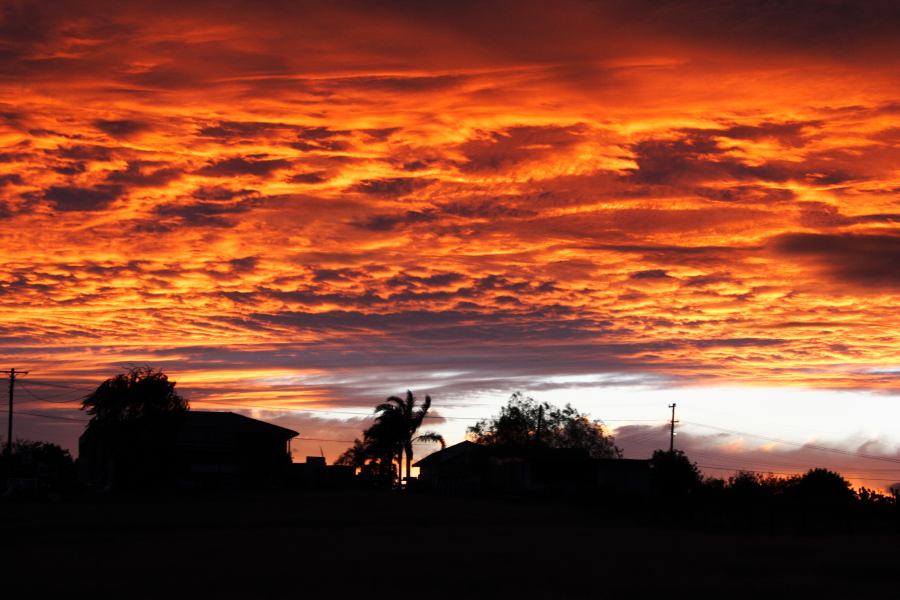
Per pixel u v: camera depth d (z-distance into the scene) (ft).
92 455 234.79
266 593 62.59
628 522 153.69
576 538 113.39
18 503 169.89
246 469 252.62
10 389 247.09
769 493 190.19
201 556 83.56
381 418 283.18
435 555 87.71
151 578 68.80
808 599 65.16
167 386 221.87
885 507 160.35
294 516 140.77
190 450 248.52
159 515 137.18
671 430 244.63
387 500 198.18
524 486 228.22
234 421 263.08
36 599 58.80
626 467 226.38
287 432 260.21
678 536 123.44
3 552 85.71
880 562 88.33
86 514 137.28
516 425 304.09
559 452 239.30
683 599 64.08
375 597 61.77
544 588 67.36
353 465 305.73
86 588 63.52
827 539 124.36
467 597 62.54
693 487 228.84
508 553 91.09
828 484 213.87
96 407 217.36
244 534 107.55
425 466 321.73
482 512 164.35
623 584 70.33
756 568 82.94
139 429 216.74
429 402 286.25
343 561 81.46
